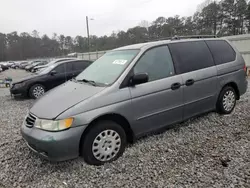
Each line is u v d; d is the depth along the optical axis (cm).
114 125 302
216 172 264
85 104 280
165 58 363
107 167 290
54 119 266
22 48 8325
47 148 263
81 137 279
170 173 268
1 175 283
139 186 247
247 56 1289
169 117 358
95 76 354
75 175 276
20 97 856
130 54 353
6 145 375
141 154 318
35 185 260
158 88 338
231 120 431
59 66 851
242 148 320
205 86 402
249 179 247
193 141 353
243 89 480
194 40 416
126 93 309
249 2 3875
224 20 4031
